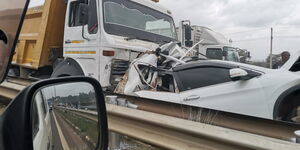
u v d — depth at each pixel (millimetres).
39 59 7293
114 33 6012
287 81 3682
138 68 5129
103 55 5742
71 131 1692
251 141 2402
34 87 1374
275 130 2834
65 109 1669
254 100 3768
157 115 3191
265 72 3938
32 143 1246
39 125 1385
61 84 1660
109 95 4469
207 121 3348
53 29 7273
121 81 5164
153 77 4980
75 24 6527
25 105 1260
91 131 1875
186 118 3523
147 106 4078
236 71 3875
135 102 4273
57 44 7430
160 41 6992
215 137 2592
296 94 3703
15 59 8211
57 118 1585
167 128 2979
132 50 6016
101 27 5836
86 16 6020
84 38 6082
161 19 7328
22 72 8305
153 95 4527
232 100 3906
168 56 5281
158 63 5293
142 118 3213
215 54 16031
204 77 4297
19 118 1235
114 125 3568
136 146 3756
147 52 5477
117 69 5820
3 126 1220
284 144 2287
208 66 4320
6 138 1189
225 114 3266
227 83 4043
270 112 3650
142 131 3256
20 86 4527
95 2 5945
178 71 4570
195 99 4156
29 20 7840
